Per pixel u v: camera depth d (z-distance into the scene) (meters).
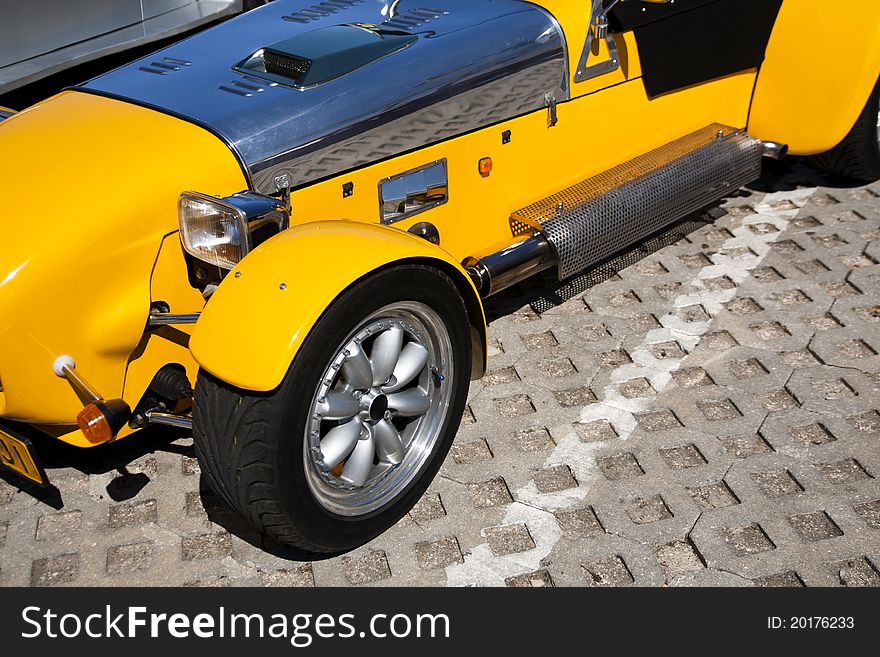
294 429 2.61
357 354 2.76
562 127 3.79
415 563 2.97
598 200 3.83
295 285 2.54
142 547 3.06
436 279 2.87
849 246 4.46
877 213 4.72
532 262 3.65
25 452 2.72
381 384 2.91
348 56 3.28
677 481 3.21
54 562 3.02
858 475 3.20
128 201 2.76
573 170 3.94
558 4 3.72
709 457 3.30
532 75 3.60
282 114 3.05
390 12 3.76
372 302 2.69
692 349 3.85
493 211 3.71
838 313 4.01
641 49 3.94
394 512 3.03
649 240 4.56
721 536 2.99
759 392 3.60
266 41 3.56
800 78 4.39
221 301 2.58
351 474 2.88
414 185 3.38
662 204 4.00
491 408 3.59
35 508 3.22
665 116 4.21
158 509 3.20
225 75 3.31
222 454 2.63
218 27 3.80
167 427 3.54
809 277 4.25
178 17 5.90
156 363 2.98
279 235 2.73
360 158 3.19
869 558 2.89
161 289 2.90
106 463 3.39
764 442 3.36
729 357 3.79
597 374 3.74
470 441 3.44
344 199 3.21
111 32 5.60
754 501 3.11
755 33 4.34
